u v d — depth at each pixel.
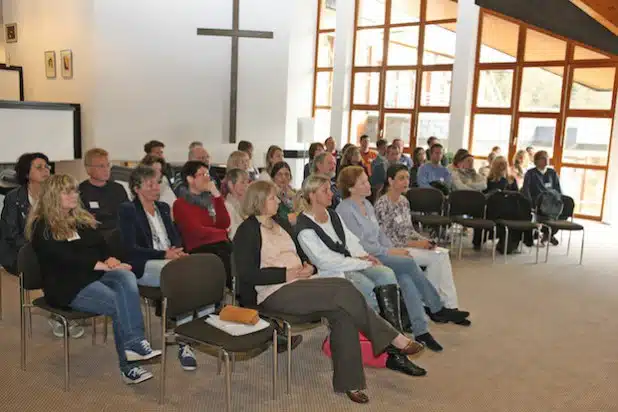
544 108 8.91
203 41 7.87
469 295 4.59
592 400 2.86
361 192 3.58
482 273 5.33
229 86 8.09
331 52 11.09
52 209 2.74
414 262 3.57
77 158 7.53
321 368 3.13
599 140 8.52
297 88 11.09
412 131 10.15
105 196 3.99
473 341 3.59
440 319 3.89
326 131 11.36
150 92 7.66
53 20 7.72
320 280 2.78
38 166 3.50
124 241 3.12
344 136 11.00
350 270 3.14
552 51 8.70
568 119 8.73
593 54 8.34
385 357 3.11
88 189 3.94
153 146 5.17
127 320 2.78
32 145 6.85
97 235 2.89
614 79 8.23
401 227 3.93
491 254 6.18
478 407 2.73
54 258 2.73
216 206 3.77
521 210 5.86
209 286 2.76
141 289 3.07
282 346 3.21
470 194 5.91
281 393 2.80
